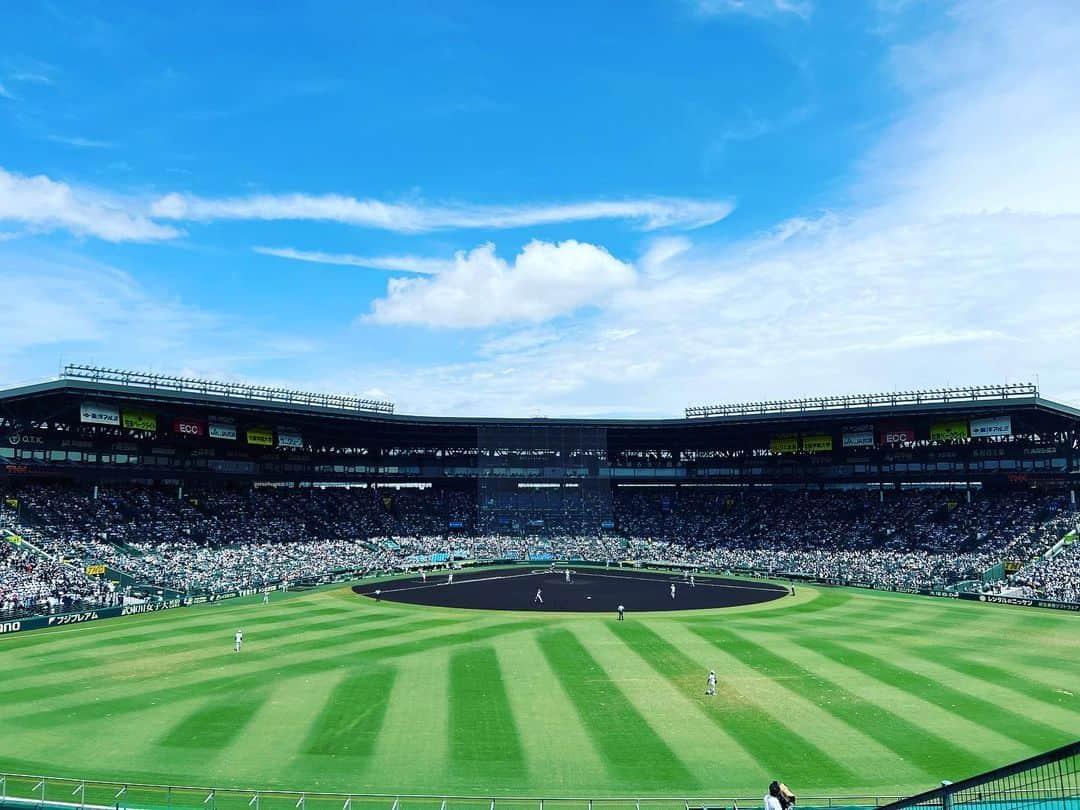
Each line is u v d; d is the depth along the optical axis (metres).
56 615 60.25
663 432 121.88
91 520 86.69
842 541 103.12
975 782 15.41
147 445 98.12
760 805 25.94
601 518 123.94
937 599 77.81
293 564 92.75
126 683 42.31
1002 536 91.25
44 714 36.59
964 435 98.75
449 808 26.78
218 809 26.06
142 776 29.11
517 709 37.75
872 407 99.81
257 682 42.59
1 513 80.50
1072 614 66.56
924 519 102.38
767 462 121.56
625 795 27.67
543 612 69.31
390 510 123.19
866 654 49.91
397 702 38.88
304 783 28.64
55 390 78.31
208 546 91.06
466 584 90.38
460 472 125.75
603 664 47.38
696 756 31.47
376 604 74.06
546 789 28.20
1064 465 98.81
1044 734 33.69
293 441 109.12
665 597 79.19
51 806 24.39
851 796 27.06
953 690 40.91
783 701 39.03
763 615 67.19
